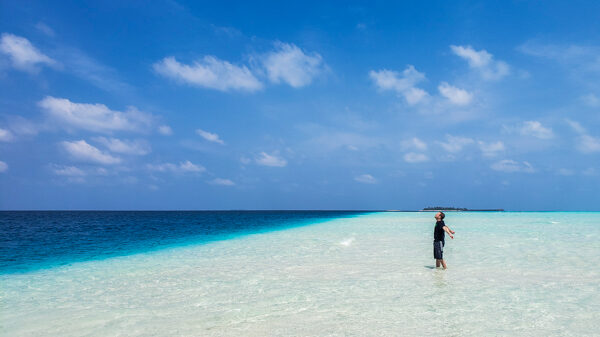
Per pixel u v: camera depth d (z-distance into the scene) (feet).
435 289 28.04
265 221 210.79
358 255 48.47
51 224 186.09
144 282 33.22
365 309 22.84
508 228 102.78
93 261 48.29
